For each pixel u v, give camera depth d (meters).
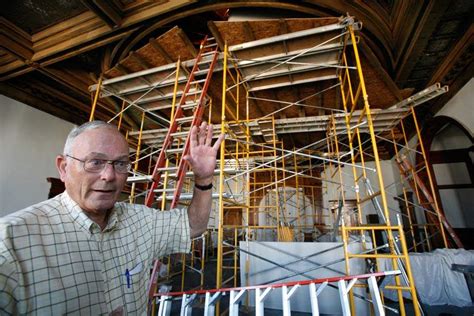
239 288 1.98
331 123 6.05
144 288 1.21
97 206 1.05
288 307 1.77
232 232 11.65
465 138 7.51
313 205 10.77
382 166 10.48
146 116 6.42
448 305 4.42
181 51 4.24
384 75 4.56
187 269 8.52
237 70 4.31
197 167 1.47
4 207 6.03
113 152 1.09
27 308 0.79
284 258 4.60
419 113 7.38
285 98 5.62
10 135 6.43
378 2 5.17
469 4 4.42
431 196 6.50
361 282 3.94
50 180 6.98
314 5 4.66
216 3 4.65
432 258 4.77
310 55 3.93
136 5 4.83
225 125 3.56
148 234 1.32
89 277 0.97
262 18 4.92
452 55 5.45
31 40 5.66
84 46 5.49
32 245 0.85
